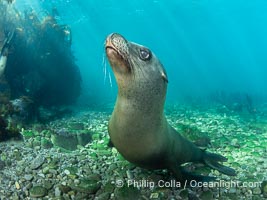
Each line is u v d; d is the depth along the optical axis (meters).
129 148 4.10
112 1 29.05
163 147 4.27
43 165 5.18
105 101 17.20
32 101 8.95
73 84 13.96
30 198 4.19
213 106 15.30
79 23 39.88
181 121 10.55
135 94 3.81
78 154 5.92
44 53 12.09
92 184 4.48
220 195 4.43
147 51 3.89
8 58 10.08
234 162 5.79
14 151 5.82
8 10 10.86
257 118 11.80
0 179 4.68
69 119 10.21
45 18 13.12
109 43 3.48
